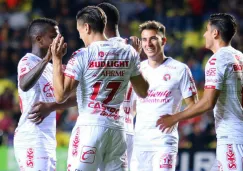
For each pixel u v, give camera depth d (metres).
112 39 18.94
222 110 19.34
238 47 50.47
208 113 39.75
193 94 21.23
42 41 20.22
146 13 55.62
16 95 48.94
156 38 21.28
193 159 29.94
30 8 57.44
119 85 17.92
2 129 41.88
